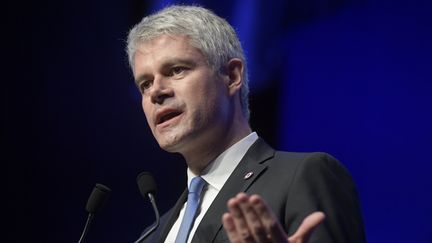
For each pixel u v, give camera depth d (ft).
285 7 57.16
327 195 20.16
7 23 56.03
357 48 56.24
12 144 55.88
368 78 55.88
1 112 55.77
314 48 57.00
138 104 58.23
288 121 57.57
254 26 57.06
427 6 54.39
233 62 23.54
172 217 24.06
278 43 57.21
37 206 55.88
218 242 20.15
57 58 57.06
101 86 57.67
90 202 23.06
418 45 54.54
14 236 55.11
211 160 22.93
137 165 57.77
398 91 54.85
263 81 57.41
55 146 56.70
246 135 23.36
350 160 55.67
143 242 24.50
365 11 56.03
